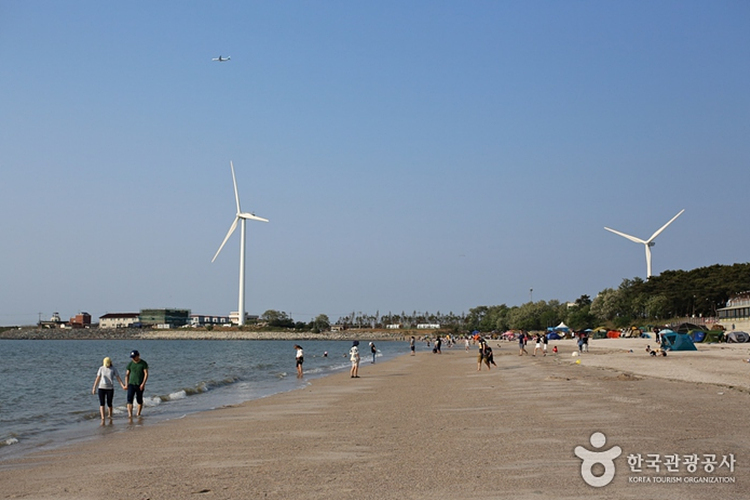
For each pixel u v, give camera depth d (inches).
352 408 1029.8
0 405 1370.6
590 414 799.1
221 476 524.7
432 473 500.1
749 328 4178.2
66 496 474.0
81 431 907.4
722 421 715.4
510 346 5059.1
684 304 6053.2
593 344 4141.2
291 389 1537.9
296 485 478.9
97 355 5029.5
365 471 519.2
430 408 967.0
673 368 1653.5
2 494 489.7
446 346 6254.9
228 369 2721.5
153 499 453.7
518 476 478.6
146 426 927.0
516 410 882.1
